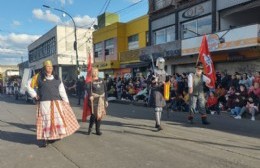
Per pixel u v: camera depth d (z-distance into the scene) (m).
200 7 23.06
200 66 11.50
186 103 15.85
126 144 8.48
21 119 13.88
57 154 7.61
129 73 31.45
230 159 6.93
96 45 39.12
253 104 13.07
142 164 6.66
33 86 8.30
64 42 50.84
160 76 10.28
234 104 14.14
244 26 17.52
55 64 51.53
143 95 20.94
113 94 24.16
